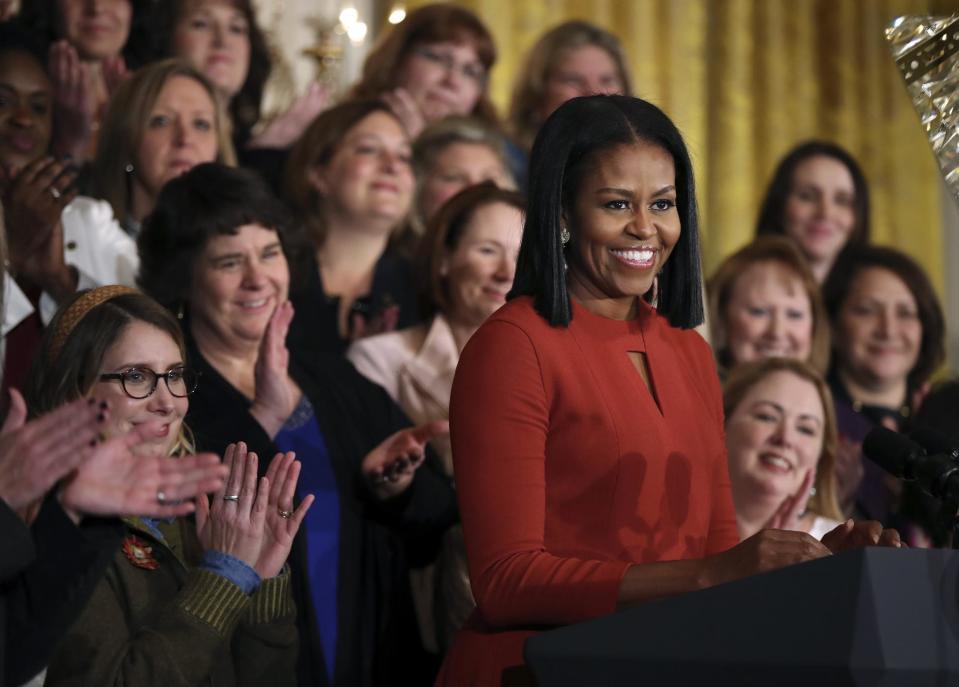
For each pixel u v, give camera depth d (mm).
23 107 15844
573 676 5801
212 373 12250
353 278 16344
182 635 8664
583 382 7609
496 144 17938
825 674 5230
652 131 7793
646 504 7609
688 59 23141
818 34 24156
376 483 12156
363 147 16578
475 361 7594
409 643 12375
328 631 11664
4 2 16453
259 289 12766
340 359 13453
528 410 7457
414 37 19328
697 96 23203
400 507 12289
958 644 5152
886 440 6906
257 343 12820
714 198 23203
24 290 13562
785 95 23797
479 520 7289
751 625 5461
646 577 6730
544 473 7508
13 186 13672
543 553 7117
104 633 8578
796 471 14906
